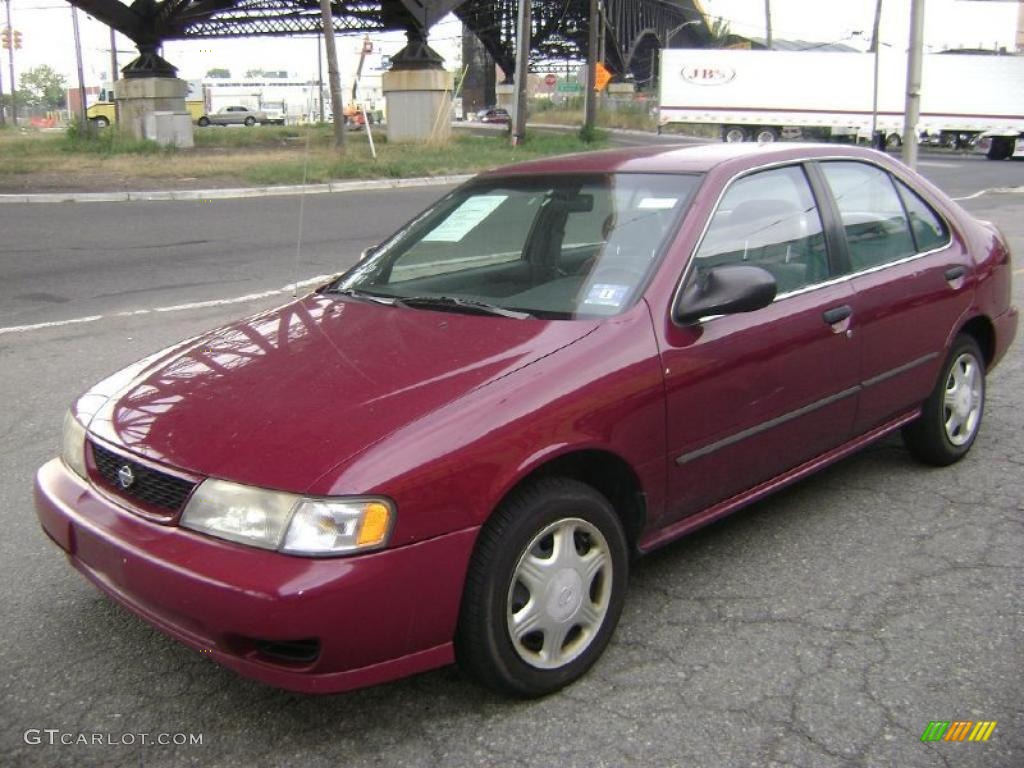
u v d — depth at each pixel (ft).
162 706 10.39
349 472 8.97
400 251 14.65
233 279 35.83
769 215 13.35
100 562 10.00
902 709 10.08
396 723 10.04
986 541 13.96
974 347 16.70
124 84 100.58
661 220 12.48
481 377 10.22
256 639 8.83
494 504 9.55
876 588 12.66
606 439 10.53
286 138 116.16
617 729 9.86
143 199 60.49
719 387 11.84
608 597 10.85
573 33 218.59
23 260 39.70
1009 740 9.57
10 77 244.63
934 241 16.07
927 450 16.38
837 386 13.66
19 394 21.45
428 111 102.53
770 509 15.28
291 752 9.62
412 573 9.10
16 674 10.96
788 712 10.07
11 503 15.65
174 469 9.59
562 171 14.38
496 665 9.82
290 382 10.60
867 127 134.92
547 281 12.48
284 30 111.55
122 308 30.68
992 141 137.80
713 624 11.85
